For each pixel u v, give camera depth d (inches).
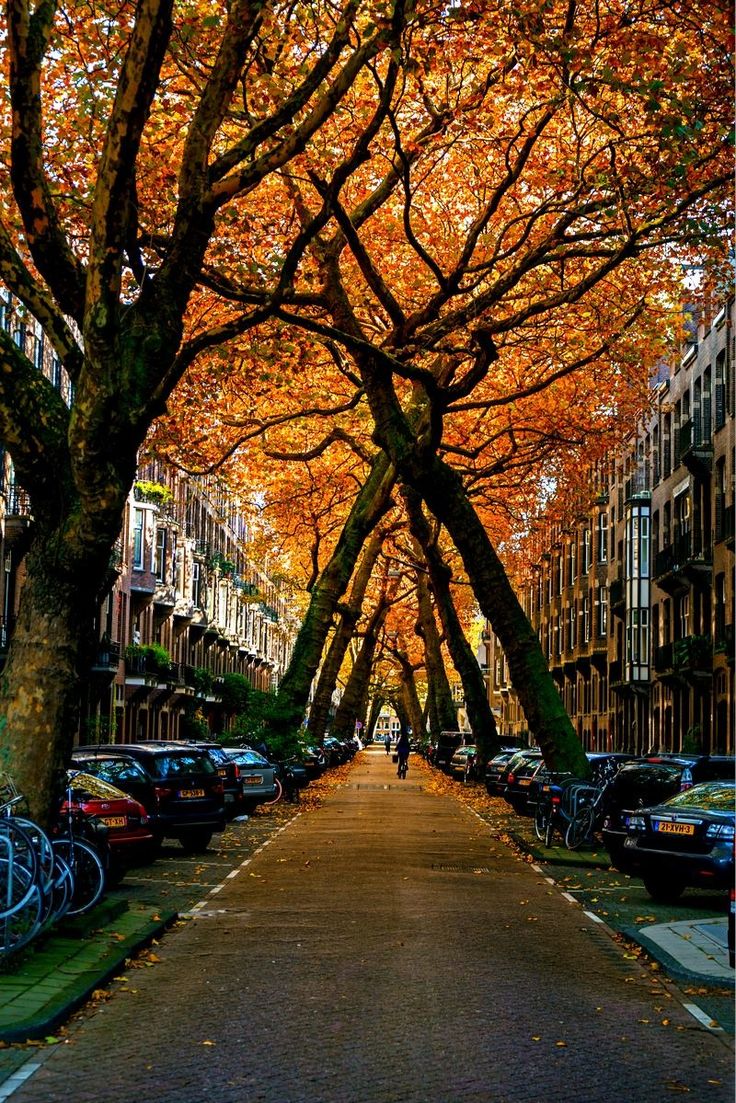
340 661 2037.4
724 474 1630.2
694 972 414.9
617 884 710.5
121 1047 312.2
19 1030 315.3
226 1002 366.3
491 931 509.4
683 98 695.1
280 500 1835.6
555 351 1230.3
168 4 409.1
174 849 877.2
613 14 703.1
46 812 458.9
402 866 768.3
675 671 1791.3
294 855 838.5
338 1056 304.0
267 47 649.0
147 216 757.3
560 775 946.7
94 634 480.1
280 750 1482.5
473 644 4554.6
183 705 2559.1
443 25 641.6
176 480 2474.2
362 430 1631.4
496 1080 285.4
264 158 489.4
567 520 1697.8
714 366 1680.6
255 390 1138.0
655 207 794.8
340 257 1063.6
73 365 484.4
